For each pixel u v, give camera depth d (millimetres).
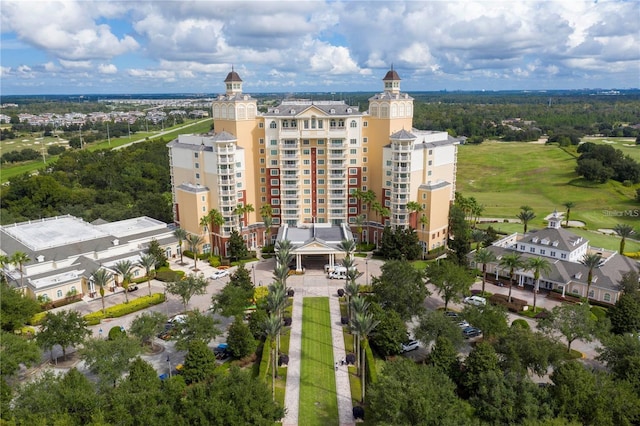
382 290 112375
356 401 89000
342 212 175000
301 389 92562
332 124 168250
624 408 74188
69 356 104750
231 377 77688
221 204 163625
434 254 165000
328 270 150500
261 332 107312
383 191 170625
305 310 125688
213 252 170125
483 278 129375
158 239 164375
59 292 130375
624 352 86438
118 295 136375
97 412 71438
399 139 157375
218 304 112375
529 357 86000
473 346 106062
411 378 76812
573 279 129125
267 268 156125
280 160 168875
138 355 91188
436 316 98562
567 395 75625
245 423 70562
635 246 174875
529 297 131375
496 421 73625
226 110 166500
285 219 174250
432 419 70375
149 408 72062
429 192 163250
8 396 78500
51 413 71938
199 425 69812
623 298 107500
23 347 88875
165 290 135875
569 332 95500
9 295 111188
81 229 163375
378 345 101875
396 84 168375
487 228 191625
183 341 97188
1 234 159125
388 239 159750
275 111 172250
